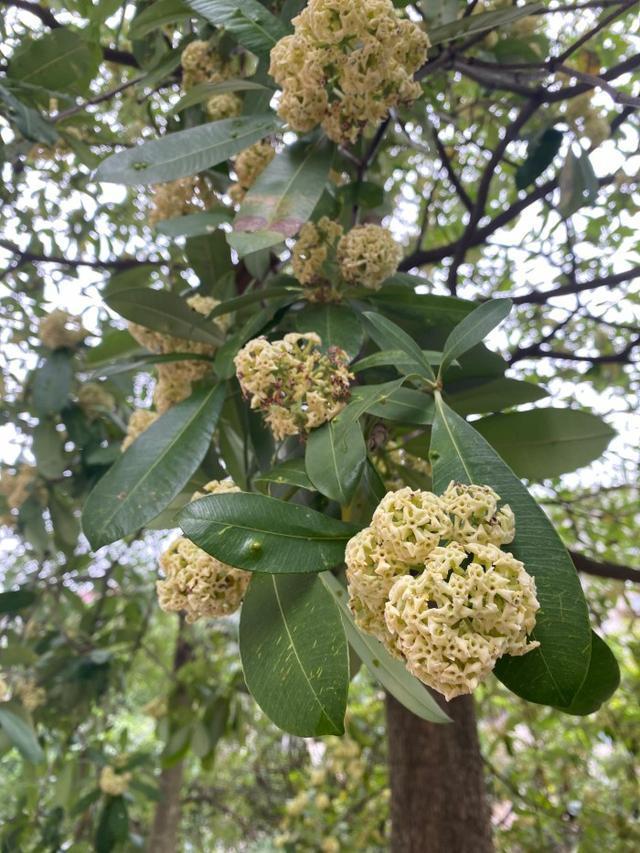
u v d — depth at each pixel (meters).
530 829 0.87
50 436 0.72
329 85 0.36
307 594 0.27
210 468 0.44
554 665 0.22
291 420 0.31
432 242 0.93
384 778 1.05
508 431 0.38
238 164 0.43
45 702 0.77
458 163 0.81
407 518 0.22
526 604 0.21
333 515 0.35
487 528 0.23
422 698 0.29
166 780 0.98
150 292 0.39
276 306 0.39
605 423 0.37
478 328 0.30
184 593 0.30
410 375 0.30
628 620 0.91
